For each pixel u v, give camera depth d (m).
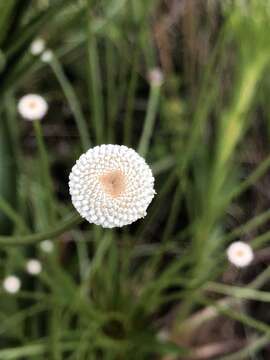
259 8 0.13
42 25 0.12
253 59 0.13
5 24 0.12
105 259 0.15
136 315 0.14
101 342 0.13
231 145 0.14
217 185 0.14
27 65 0.13
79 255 0.15
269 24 0.13
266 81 0.16
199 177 0.16
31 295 0.13
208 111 0.16
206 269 0.15
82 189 0.07
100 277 0.15
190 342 0.15
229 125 0.14
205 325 0.16
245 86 0.13
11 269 0.14
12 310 0.14
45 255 0.14
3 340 0.14
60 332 0.13
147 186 0.07
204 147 0.16
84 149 0.15
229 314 0.13
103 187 0.07
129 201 0.07
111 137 0.15
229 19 0.13
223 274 0.16
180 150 0.16
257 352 0.16
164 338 0.15
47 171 0.12
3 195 0.13
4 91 0.13
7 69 0.13
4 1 0.11
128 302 0.15
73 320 0.15
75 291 0.14
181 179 0.14
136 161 0.07
